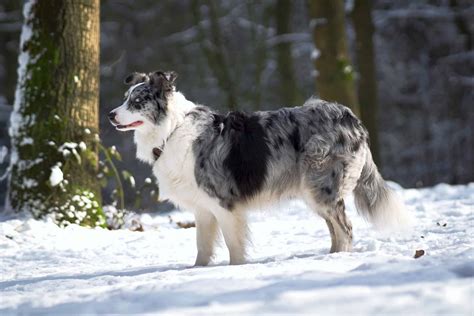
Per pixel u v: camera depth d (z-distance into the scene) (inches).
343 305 166.2
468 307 156.6
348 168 339.3
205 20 1218.6
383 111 1293.1
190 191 335.0
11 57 1146.0
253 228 460.4
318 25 775.1
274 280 215.0
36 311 203.0
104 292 225.6
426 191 616.4
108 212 497.0
